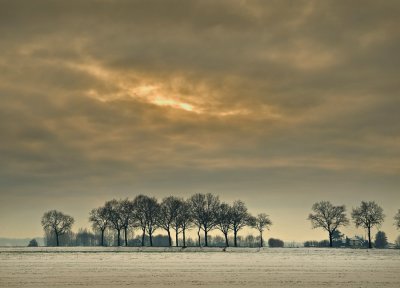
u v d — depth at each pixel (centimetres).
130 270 6366
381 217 17175
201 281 5194
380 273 6034
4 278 5453
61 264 7438
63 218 19412
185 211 17875
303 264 7512
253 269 6531
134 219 18250
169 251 13700
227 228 17900
